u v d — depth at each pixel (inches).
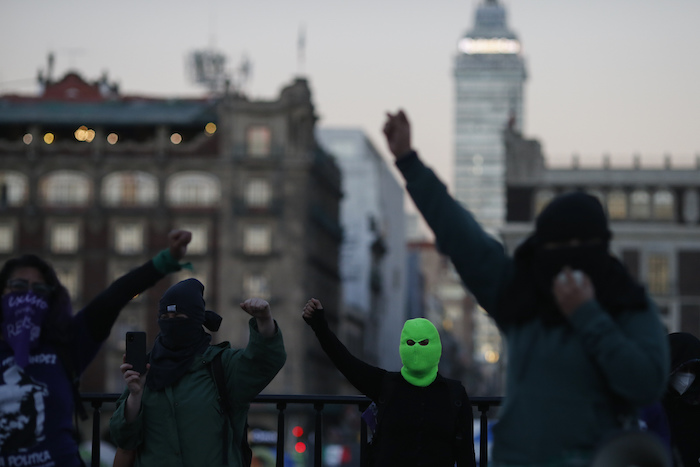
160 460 259.3
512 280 190.4
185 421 259.9
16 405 232.8
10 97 3516.2
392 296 5659.5
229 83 3309.5
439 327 7682.1
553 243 189.5
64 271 3198.8
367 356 4566.9
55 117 3250.5
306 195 3253.0
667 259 3218.5
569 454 181.8
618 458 178.1
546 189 3307.1
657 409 274.7
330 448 2332.7
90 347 247.9
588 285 181.6
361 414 305.4
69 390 241.0
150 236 3213.6
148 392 262.7
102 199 3235.7
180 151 3267.7
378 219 5009.8
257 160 3243.1
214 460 260.1
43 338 239.1
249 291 3206.2
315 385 3321.9
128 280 253.3
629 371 177.0
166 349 264.8
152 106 3324.3
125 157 3255.4
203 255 3206.2
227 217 3223.4
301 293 3186.5
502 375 3442.4
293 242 3213.6
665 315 3198.8
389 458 283.1
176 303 262.1
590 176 3294.8
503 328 193.5
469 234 189.5
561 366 183.8
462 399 289.4
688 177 3262.8
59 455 235.3
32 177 3240.7
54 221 3213.6
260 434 3046.3
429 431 283.1
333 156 3791.8
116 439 261.9
